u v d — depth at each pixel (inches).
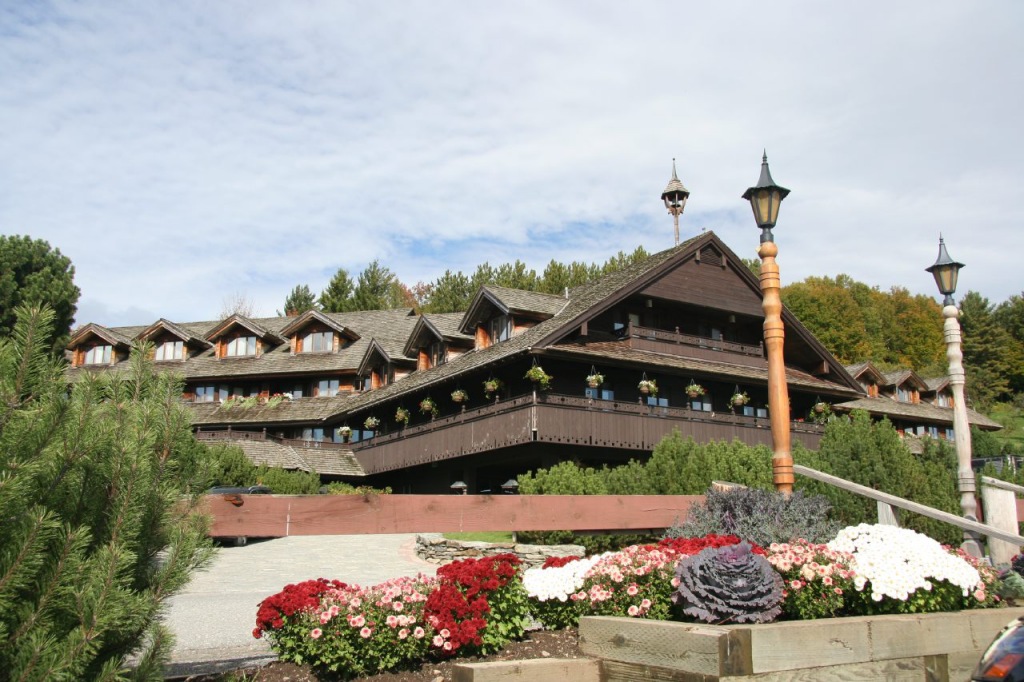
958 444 521.7
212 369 1815.9
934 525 627.5
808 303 3029.0
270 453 1453.0
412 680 267.6
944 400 2068.2
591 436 1124.5
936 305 3344.0
